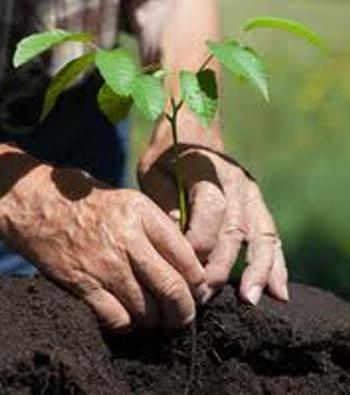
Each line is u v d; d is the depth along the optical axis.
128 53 1.39
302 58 4.18
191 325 1.47
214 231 1.51
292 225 3.03
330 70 4.03
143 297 1.44
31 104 1.81
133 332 1.49
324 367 1.49
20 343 1.38
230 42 1.42
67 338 1.41
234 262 1.51
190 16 1.73
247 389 1.48
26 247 1.47
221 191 1.53
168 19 1.73
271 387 1.48
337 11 4.98
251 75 1.40
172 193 1.54
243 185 1.55
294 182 3.35
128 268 1.43
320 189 3.28
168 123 1.60
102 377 1.40
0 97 1.79
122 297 1.44
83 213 1.45
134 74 1.38
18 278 1.48
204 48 1.71
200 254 1.50
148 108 1.37
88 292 1.44
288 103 3.86
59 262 1.45
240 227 1.52
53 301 1.43
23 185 1.48
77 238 1.45
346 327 1.50
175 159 1.50
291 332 1.48
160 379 1.49
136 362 1.49
